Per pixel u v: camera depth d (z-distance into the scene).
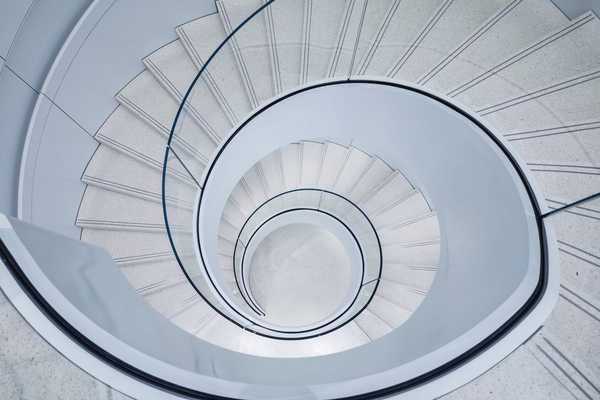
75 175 3.64
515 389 1.84
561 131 2.90
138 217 3.85
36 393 1.49
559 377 1.87
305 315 6.73
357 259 6.45
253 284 6.86
